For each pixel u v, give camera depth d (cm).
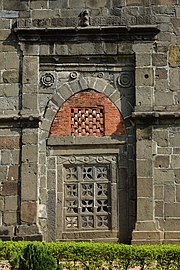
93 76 1387
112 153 1351
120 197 1330
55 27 1380
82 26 1382
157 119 1340
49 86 1380
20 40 1385
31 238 1288
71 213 1330
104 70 1385
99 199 1337
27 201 1314
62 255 1072
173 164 1326
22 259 827
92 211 1331
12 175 1333
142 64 1369
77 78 1384
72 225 1326
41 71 1389
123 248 1068
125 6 1395
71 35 1382
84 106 1374
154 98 1355
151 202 1303
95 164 1352
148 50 1373
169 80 1363
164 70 1368
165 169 1324
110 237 1316
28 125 1350
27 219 1305
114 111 1370
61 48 1381
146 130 1335
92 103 1376
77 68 1387
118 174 1341
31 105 1360
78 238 1314
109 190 1340
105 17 1389
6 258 1145
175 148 1331
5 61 1386
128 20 1387
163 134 1337
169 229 1297
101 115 1373
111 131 1362
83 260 1069
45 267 820
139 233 1284
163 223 1299
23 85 1370
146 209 1302
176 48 1378
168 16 1393
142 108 1346
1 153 1343
